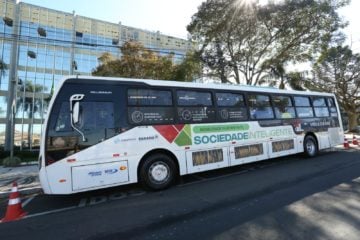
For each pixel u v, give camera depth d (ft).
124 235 14.88
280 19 62.34
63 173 20.13
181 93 26.43
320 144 40.98
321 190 21.66
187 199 20.97
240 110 30.78
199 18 65.26
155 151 24.35
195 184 25.81
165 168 24.48
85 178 20.77
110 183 21.68
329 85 118.52
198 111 27.20
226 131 28.91
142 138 23.44
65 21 95.50
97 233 15.31
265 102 33.94
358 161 35.35
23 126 87.81
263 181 25.55
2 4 85.71
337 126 44.83
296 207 17.90
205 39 67.97
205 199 20.74
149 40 107.04
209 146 27.32
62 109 20.80
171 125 25.17
